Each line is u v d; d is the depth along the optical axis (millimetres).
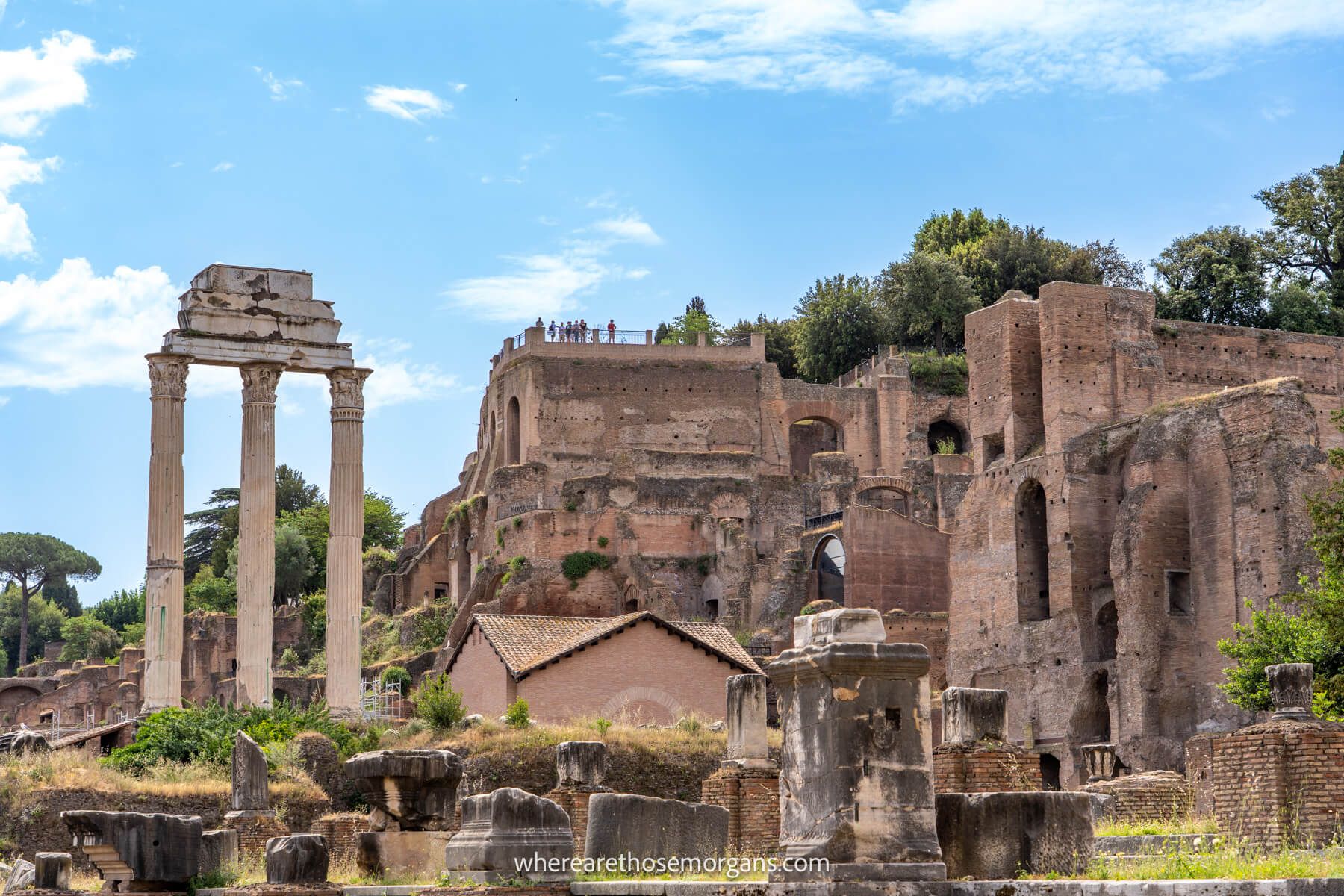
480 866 24828
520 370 127250
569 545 114875
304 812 49812
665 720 72688
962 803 22000
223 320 65250
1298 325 123438
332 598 65875
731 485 119562
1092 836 22609
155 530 63438
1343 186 131000
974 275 145500
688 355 128125
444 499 140750
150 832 30281
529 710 71250
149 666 63000
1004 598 98375
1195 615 87562
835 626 20844
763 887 21312
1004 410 102250
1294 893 18875
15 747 52750
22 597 189000
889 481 117812
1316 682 62375
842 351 142500
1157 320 106562
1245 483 85500
